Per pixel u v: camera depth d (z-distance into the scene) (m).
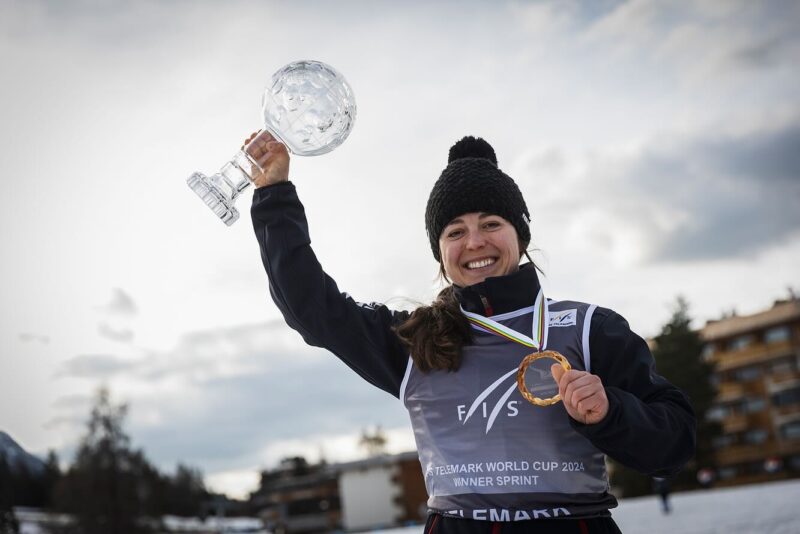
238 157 2.29
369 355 2.26
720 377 67.81
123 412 47.00
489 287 2.15
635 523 21.73
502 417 2.02
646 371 2.02
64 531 40.69
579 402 1.76
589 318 2.11
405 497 63.97
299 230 2.25
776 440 64.62
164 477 60.78
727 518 19.62
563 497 1.96
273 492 83.56
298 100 2.28
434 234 2.36
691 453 1.92
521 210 2.34
